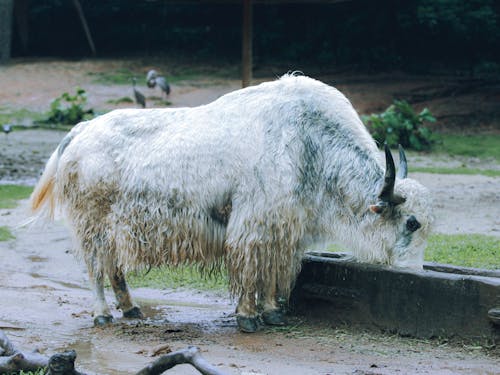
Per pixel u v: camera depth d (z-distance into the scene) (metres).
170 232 8.20
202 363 5.58
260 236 7.94
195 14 38.34
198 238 8.16
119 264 8.46
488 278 7.35
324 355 7.21
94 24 39.03
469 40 33.56
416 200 7.96
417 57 33.94
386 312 7.89
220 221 8.17
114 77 33.25
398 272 7.77
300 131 8.07
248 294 8.10
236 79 32.47
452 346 7.41
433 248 11.48
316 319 8.47
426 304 7.60
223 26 37.88
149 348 7.55
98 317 8.60
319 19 35.53
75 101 29.81
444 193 17.03
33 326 8.45
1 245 12.78
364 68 33.41
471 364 6.87
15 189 17.62
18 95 31.22
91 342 7.81
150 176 8.22
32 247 12.76
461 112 27.95
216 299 9.95
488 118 27.38
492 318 7.14
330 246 11.86
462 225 13.62
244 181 7.98
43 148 23.94
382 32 34.44
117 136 8.49
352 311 8.14
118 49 38.62
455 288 7.41
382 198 7.81
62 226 14.28
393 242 8.00
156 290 10.42
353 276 8.12
